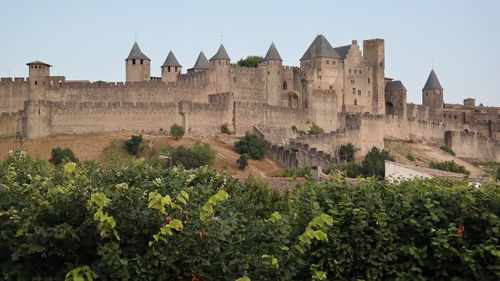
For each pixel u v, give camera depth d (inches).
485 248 1428.4
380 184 1608.0
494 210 1505.9
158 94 7308.1
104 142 6432.1
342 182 1582.2
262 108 7524.6
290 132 7726.4
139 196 1251.8
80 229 1196.5
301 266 1471.5
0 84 7126.0
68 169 1285.7
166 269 1241.4
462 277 1498.5
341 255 1475.1
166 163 5871.1
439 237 1448.1
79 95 7150.6
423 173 3262.8
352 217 1472.7
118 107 6875.0
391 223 1491.1
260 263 1294.3
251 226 1357.0
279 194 2252.7
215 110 7194.9
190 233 1232.8
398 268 1496.1
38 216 1218.0
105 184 1358.3
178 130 6683.1
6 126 6638.8
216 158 6269.7
